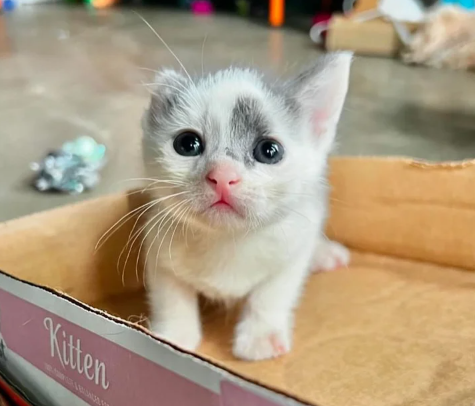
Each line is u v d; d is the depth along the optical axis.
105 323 0.12
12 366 0.15
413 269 0.23
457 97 0.51
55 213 0.20
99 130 0.44
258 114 0.16
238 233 0.17
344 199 0.24
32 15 0.85
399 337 0.19
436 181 0.23
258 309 0.19
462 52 0.58
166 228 0.18
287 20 0.80
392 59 0.62
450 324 0.20
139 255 0.21
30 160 0.39
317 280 0.22
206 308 0.21
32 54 0.64
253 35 0.70
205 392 0.10
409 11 0.63
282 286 0.19
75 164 0.36
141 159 0.19
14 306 0.14
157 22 0.79
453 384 0.17
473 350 0.18
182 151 0.17
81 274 0.21
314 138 0.18
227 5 0.89
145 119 0.18
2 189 0.35
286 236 0.18
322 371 0.17
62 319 0.13
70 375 0.13
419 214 0.23
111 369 0.12
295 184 0.17
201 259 0.18
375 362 0.18
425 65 0.60
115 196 0.21
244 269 0.18
